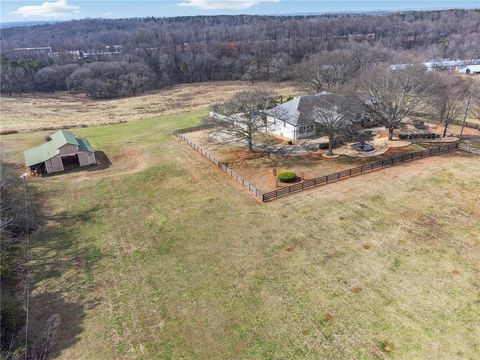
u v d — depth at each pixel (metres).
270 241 25.44
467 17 188.12
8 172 35.72
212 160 40.88
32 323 19.55
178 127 57.69
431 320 18.27
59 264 24.56
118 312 20.11
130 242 26.64
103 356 17.44
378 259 22.89
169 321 19.30
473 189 31.20
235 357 17.00
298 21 189.50
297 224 27.28
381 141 44.59
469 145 41.84
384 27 170.25
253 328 18.50
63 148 41.69
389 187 32.25
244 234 26.50
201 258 24.22
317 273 22.02
